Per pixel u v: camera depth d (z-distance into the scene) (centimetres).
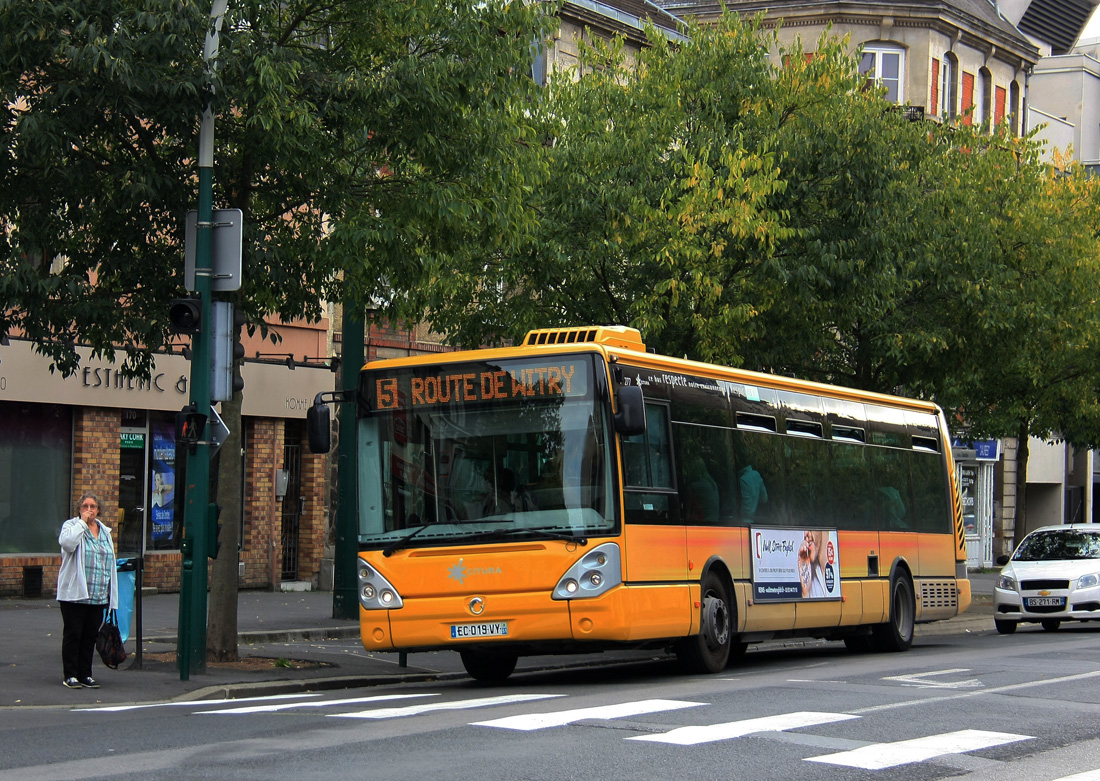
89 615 1373
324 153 1548
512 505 1379
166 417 2586
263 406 2694
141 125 1566
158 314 1569
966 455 4638
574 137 2181
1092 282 2741
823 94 2261
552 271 2144
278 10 1641
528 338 1536
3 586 2300
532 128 1753
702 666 1521
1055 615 2375
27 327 1526
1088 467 5369
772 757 885
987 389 2966
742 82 2270
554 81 2289
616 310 2181
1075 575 2375
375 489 1425
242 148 1588
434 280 2145
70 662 1360
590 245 2092
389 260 1611
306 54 1628
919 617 2089
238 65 1456
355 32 1645
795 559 1738
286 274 1545
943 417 2283
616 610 1352
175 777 805
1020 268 2700
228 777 803
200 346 1455
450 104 1573
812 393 1866
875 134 2245
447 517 1393
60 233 1559
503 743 935
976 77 4494
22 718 1148
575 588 1347
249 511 2709
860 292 2245
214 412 1476
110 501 2466
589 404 1385
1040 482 5188
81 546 1359
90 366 2408
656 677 1521
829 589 1814
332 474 2850
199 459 1455
